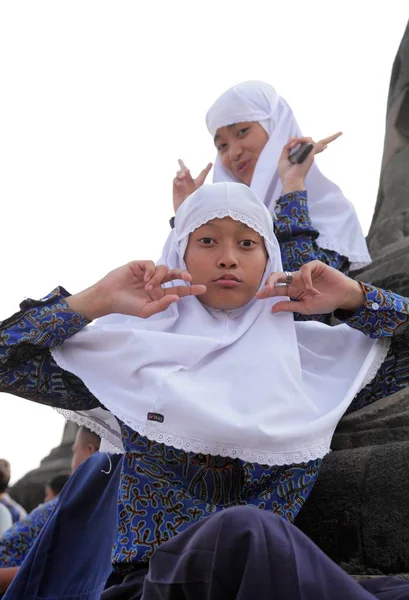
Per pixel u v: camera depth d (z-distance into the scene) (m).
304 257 3.70
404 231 4.93
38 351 2.79
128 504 2.61
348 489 3.17
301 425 2.62
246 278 2.78
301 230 3.73
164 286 2.94
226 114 4.39
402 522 2.97
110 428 2.89
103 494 3.07
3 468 6.57
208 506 2.60
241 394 2.61
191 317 2.79
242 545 1.87
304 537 1.93
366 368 2.83
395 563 2.97
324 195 4.27
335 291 2.84
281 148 4.30
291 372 2.69
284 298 2.85
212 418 2.53
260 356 2.67
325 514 3.21
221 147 4.49
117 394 2.64
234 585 1.86
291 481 2.71
